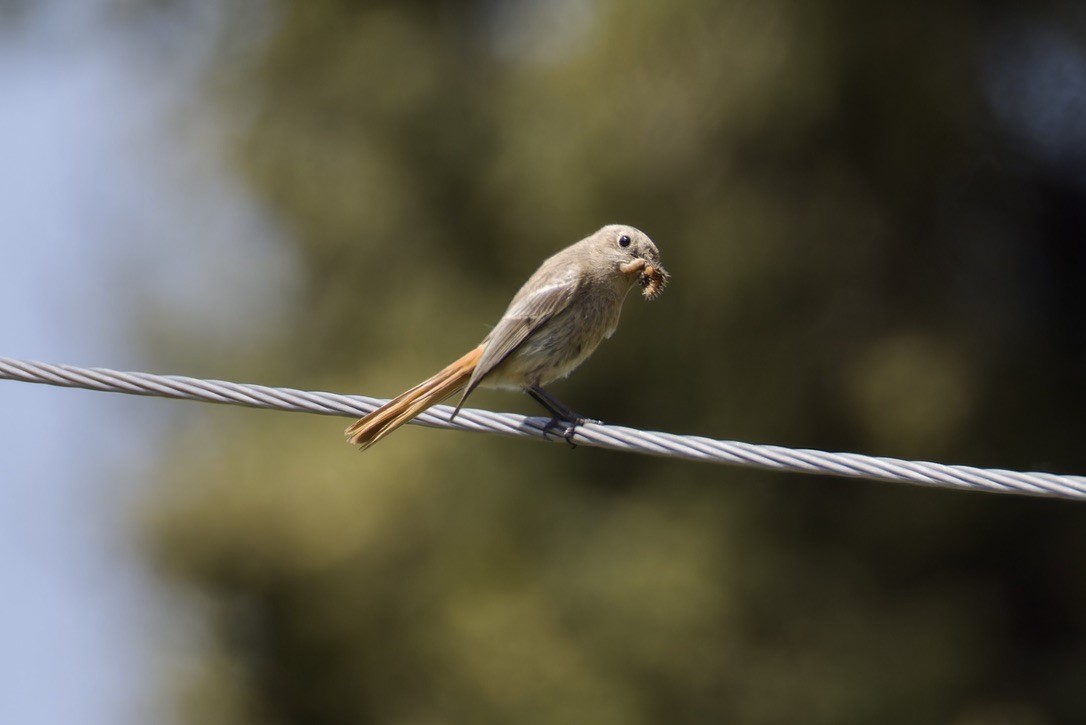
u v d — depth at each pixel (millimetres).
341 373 17609
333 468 16297
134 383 6789
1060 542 17094
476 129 17844
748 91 16156
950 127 16453
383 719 16625
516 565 16516
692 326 16703
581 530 16688
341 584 16297
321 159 18234
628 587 15969
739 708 15969
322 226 18250
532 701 15680
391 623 16406
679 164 16703
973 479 6262
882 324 17000
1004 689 16812
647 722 15844
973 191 17297
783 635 16406
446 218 18031
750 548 16594
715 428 16938
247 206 19000
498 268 17766
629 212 16641
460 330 17219
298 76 18500
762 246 16359
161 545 16891
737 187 16547
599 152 16594
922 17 15969
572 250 8469
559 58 17547
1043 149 17391
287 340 18453
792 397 16828
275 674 17531
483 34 18656
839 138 16516
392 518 16172
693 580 15969
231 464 16828
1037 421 17219
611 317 8484
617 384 17219
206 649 17781
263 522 16266
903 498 16828
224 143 18688
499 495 16609
